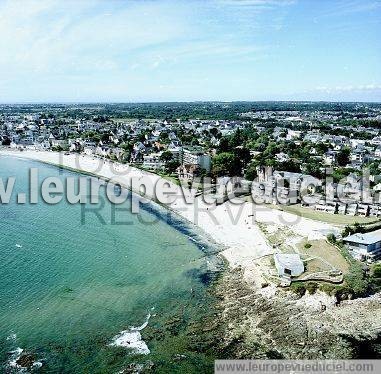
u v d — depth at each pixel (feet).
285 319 264.52
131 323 260.83
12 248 372.99
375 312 270.05
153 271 335.06
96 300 286.46
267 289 298.76
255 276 317.83
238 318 267.39
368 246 335.06
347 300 281.95
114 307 278.67
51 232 418.51
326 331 252.01
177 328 256.32
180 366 222.07
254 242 392.06
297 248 358.02
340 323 259.80
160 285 311.68
